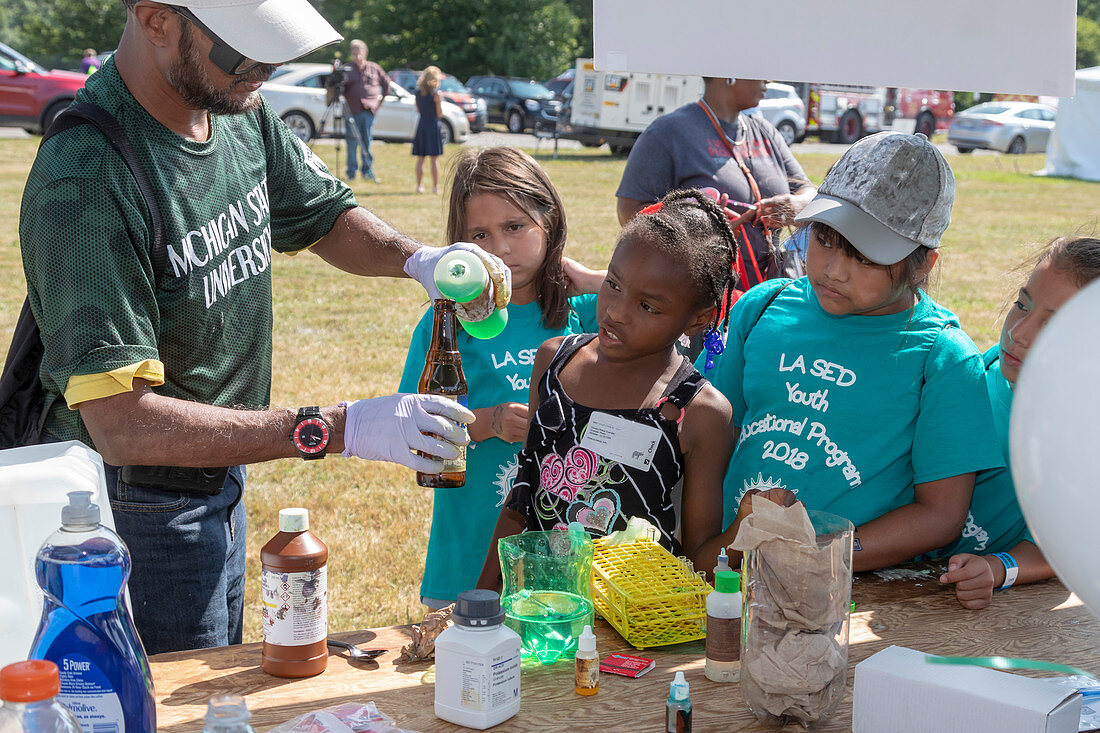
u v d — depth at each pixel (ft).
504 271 6.38
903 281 6.11
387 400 5.59
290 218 7.44
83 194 5.50
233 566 7.35
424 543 13.23
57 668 3.26
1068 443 2.84
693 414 6.00
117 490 6.34
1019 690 4.10
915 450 6.31
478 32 119.24
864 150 6.07
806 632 4.38
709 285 5.89
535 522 6.27
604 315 5.95
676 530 6.52
